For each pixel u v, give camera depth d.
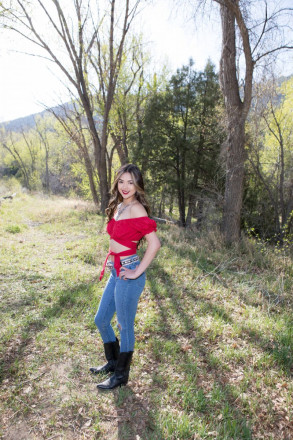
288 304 4.73
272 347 3.48
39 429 2.33
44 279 5.29
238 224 8.97
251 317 4.17
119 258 2.62
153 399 2.65
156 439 2.26
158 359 3.22
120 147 18.98
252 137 10.49
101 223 11.56
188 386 2.80
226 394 2.71
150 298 4.76
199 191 15.05
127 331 2.64
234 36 8.46
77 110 20.31
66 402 2.59
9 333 3.50
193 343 3.52
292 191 10.84
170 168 16.73
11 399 2.58
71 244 8.02
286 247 8.36
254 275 6.06
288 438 2.31
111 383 2.72
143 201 2.63
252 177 12.22
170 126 15.94
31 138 51.88
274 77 9.36
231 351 3.33
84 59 14.79
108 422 2.43
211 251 7.66
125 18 12.40
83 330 3.67
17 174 59.06
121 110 17.22
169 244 8.16
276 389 2.82
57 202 21.19
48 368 2.99
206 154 15.28
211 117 14.34
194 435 2.29
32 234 9.48
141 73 17.88
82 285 5.03
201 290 5.17
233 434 2.30
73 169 25.30
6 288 4.79
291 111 11.37
